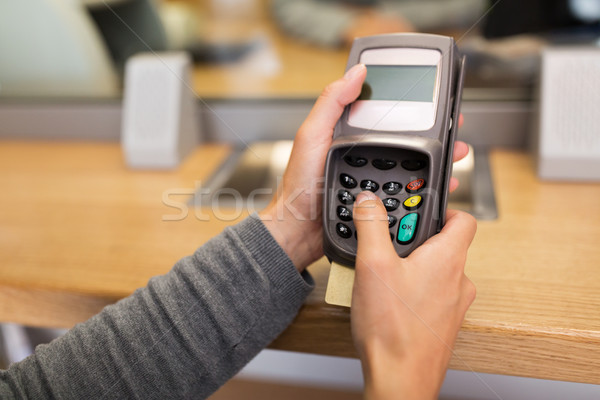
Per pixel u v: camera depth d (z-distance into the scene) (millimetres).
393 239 374
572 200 591
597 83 608
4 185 718
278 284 412
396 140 392
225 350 395
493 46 730
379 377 319
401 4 896
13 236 592
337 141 408
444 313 344
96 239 576
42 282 502
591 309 420
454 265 357
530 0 694
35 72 916
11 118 858
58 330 730
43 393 361
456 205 596
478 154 702
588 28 706
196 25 1026
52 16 879
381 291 331
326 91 422
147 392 371
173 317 379
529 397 533
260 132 787
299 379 630
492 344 415
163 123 720
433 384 324
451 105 421
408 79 430
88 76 919
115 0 898
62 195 683
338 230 392
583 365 405
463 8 849
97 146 835
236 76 890
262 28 1018
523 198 600
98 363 368
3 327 728
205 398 410
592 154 605
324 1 973
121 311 387
